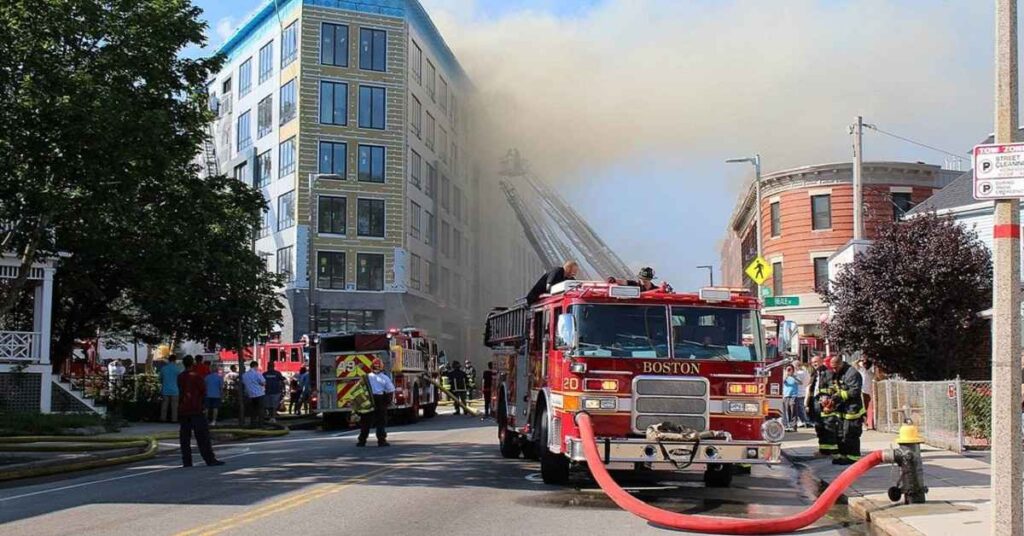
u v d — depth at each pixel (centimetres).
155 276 2677
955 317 2228
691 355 1152
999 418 741
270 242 5503
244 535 891
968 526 900
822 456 1656
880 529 952
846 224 4272
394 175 5400
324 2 5322
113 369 3388
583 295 1162
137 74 1730
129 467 1625
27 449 1809
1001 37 765
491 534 905
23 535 898
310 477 1377
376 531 917
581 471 1458
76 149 1588
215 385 2564
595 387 1130
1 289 2536
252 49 5875
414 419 2944
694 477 1421
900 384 2011
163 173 1861
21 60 1562
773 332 1467
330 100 5300
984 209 2705
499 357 1731
